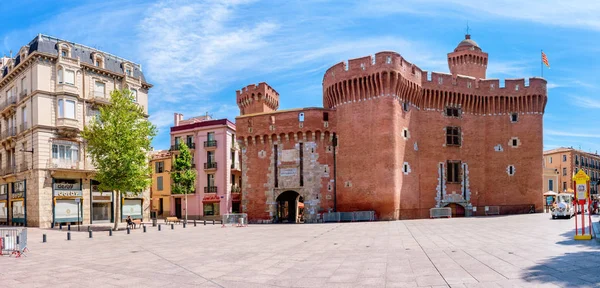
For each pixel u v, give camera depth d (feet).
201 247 83.15
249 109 219.82
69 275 55.11
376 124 162.09
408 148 168.76
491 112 189.57
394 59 161.79
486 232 95.86
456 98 184.65
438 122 181.37
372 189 160.76
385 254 64.64
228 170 226.79
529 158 186.60
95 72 181.68
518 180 185.88
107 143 141.69
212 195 224.53
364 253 66.64
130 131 145.28
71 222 168.35
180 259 66.69
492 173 186.29
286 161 175.83
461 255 60.49
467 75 208.33
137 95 199.82
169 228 146.51
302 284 45.47
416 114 176.65
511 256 57.62
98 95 181.16
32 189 164.66
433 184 176.04
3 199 190.39
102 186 144.05
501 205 184.55
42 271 58.70
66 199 167.63
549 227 103.24
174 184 215.10
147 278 51.65
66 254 77.10
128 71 198.29
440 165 178.81
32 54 163.12
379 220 157.48
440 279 44.75
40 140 162.20
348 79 169.17
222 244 87.92
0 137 195.11
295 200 197.77
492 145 187.93
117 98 149.07
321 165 171.53
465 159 183.83
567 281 41.34
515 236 84.38
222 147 225.97
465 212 180.55
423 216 171.42
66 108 168.66
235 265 59.21
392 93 161.58
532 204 184.44
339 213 159.74
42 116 163.53
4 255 76.43
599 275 43.47
